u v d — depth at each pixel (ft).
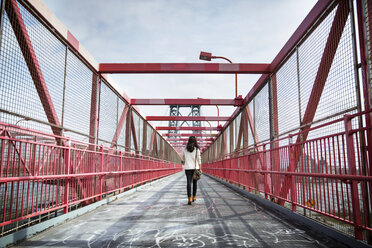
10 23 13.80
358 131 10.66
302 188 15.87
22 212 12.39
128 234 13.02
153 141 68.74
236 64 29.07
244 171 31.63
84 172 20.03
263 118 29.07
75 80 22.17
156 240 11.88
